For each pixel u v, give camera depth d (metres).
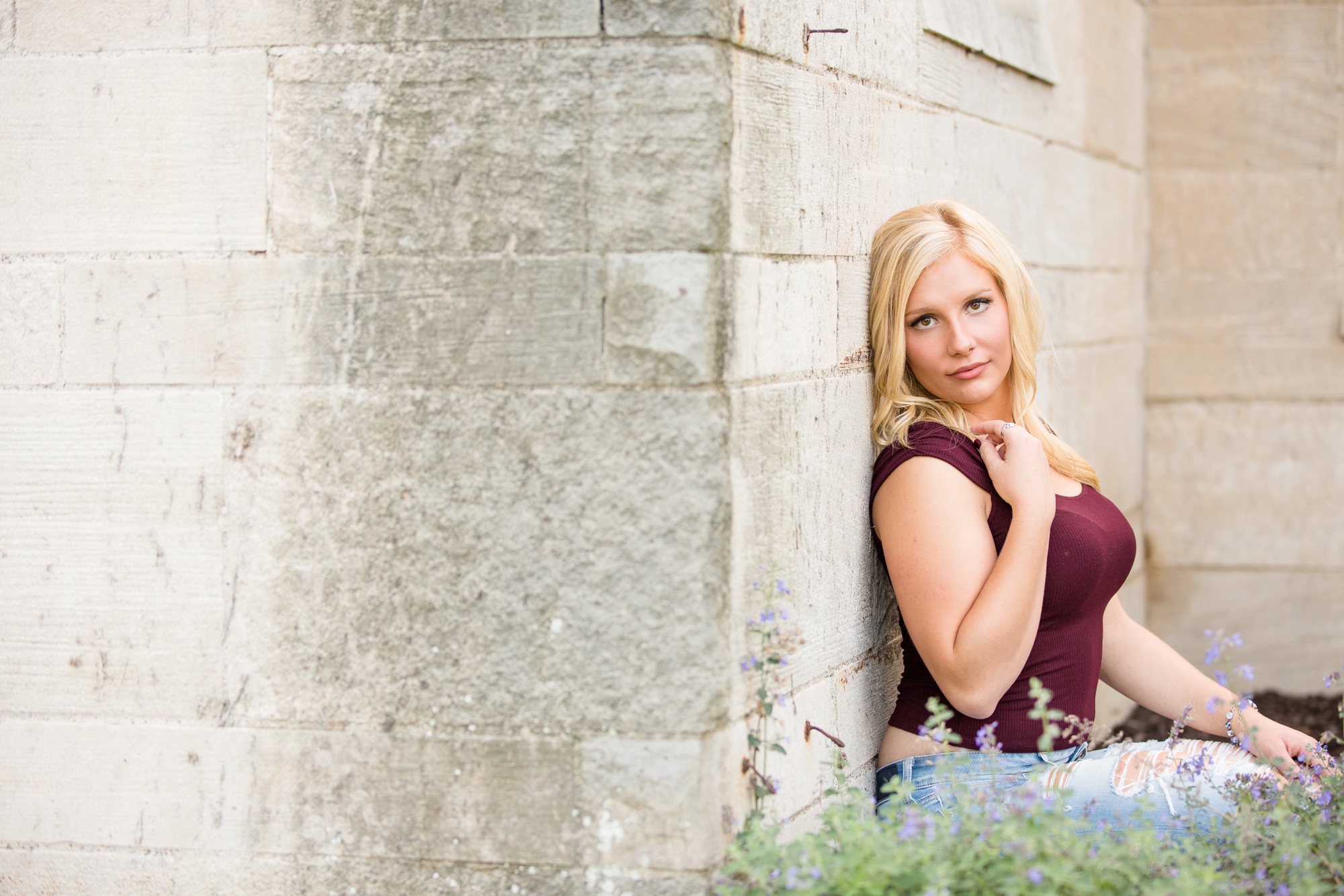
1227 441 5.75
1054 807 2.32
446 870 2.29
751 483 2.31
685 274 2.18
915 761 2.70
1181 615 5.83
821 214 2.62
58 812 2.40
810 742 2.58
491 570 2.26
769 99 2.37
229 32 2.29
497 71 2.22
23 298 2.37
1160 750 2.71
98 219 2.35
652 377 2.19
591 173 2.20
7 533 2.40
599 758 2.24
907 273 2.79
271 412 2.31
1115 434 5.30
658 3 2.17
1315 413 5.66
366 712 2.31
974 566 2.57
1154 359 5.80
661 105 2.17
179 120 2.32
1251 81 5.64
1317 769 2.73
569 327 2.22
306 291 2.29
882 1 2.95
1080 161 4.74
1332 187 5.59
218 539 2.34
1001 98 3.88
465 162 2.23
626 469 2.21
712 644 2.20
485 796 2.28
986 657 2.48
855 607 2.82
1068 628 2.73
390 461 2.28
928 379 2.83
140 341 2.35
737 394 2.25
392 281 2.27
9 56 2.35
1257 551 5.74
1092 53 4.87
